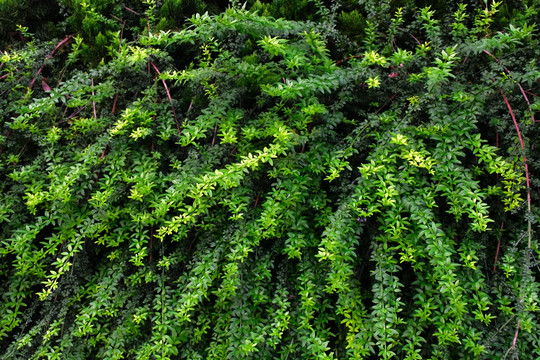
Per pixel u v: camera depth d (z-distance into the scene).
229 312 1.96
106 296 1.96
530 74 1.90
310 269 1.98
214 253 1.93
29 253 1.96
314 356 1.80
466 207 1.84
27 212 2.21
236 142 2.06
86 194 2.14
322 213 2.03
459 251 1.96
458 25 2.20
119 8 2.66
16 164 2.24
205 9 2.75
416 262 1.86
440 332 1.73
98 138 2.09
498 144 2.06
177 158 2.21
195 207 1.86
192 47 2.55
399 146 1.92
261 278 1.95
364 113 2.21
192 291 1.90
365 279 2.09
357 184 2.09
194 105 2.31
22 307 2.16
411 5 2.46
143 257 2.08
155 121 2.25
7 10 2.57
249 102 2.36
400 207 1.84
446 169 1.84
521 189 1.93
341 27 2.58
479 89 1.96
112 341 1.94
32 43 2.52
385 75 2.21
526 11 2.26
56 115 2.31
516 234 1.94
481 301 1.77
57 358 1.90
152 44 2.24
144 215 1.98
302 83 1.92
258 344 1.91
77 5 2.57
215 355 1.86
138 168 2.04
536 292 1.79
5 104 2.30
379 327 1.70
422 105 1.98
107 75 2.36
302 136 2.00
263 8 2.65
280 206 1.93
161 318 1.91
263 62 2.44
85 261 2.11
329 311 2.05
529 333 1.76
